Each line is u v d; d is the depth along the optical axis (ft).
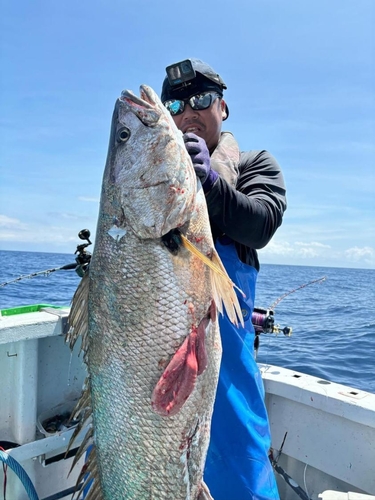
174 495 4.83
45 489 8.39
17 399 8.03
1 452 7.21
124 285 4.93
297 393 8.75
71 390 9.04
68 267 8.53
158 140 5.10
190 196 5.04
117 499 4.88
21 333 7.33
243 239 5.68
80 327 5.34
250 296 6.77
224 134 7.20
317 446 8.60
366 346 26.35
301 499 8.48
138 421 4.78
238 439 6.10
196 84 6.71
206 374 4.97
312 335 31.17
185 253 5.01
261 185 6.26
